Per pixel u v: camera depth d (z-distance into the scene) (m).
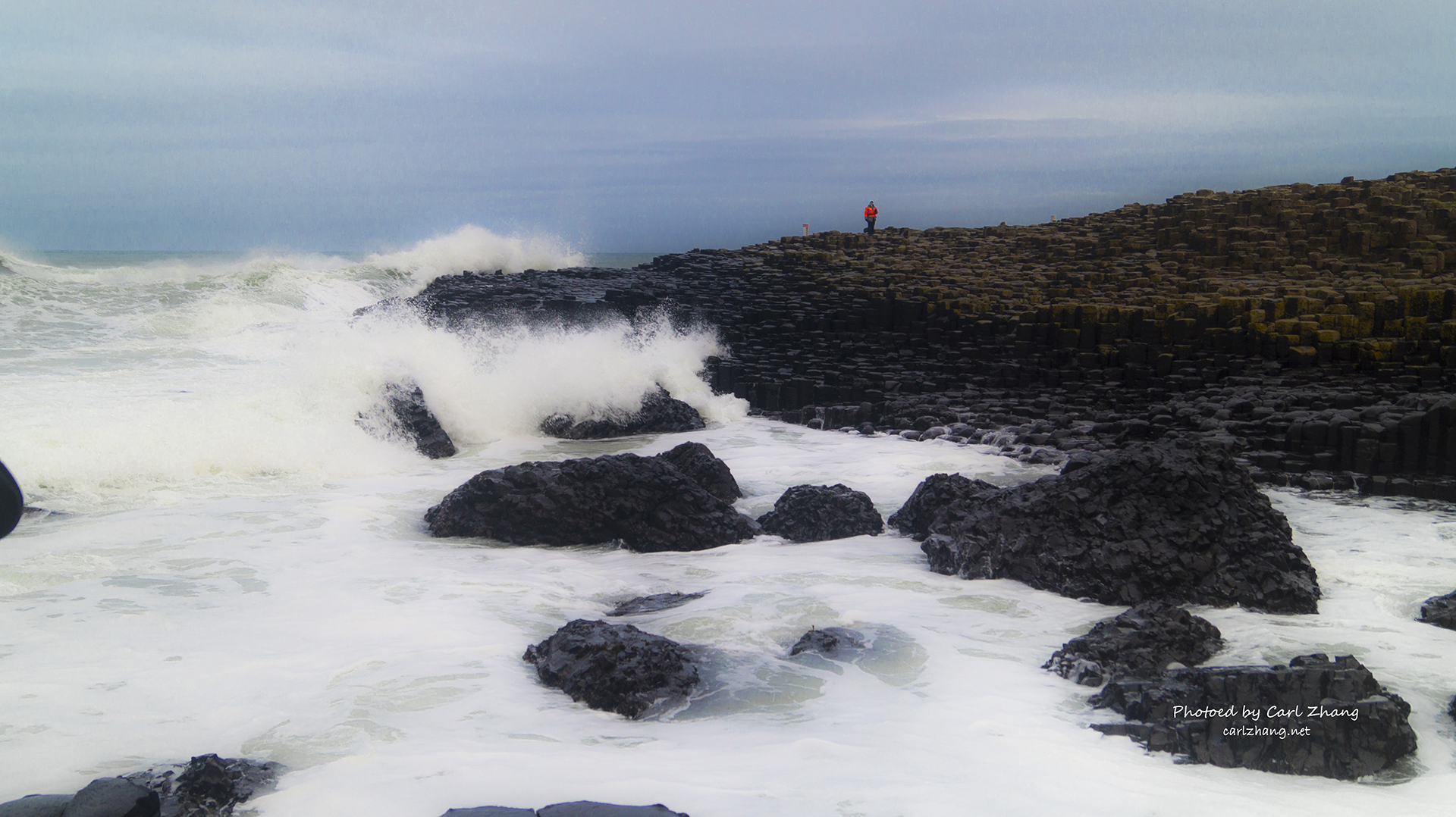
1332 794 5.18
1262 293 20.92
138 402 15.20
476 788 4.99
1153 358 19.05
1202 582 8.43
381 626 7.77
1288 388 16.56
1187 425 15.22
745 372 20.61
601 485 10.62
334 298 31.47
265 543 10.27
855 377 19.66
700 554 10.20
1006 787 5.09
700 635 7.63
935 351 21.28
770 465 14.75
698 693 6.52
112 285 27.64
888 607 8.33
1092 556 8.65
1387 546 10.15
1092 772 5.30
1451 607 7.89
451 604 8.38
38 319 23.30
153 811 4.46
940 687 6.64
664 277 32.22
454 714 6.09
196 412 14.62
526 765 5.28
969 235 36.66
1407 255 24.34
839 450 16.03
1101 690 6.45
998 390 19.05
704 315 23.91
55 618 7.81
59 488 12.18
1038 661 7.14
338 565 9.55
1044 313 20.64
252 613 8.04
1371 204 27.16
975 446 15.91
